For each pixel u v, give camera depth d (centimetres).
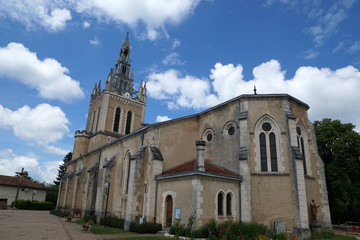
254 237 1422
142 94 5616
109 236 1569
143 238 1466
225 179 1836
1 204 4981
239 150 2031
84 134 4941
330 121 3266
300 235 1705
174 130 2336
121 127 5000
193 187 1656
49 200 5806
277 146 2006
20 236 1420
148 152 2136
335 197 3219
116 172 2702
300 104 2264
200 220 1587
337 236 1892
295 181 1831
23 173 4656
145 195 2017
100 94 5281
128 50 6109
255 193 1897
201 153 1733
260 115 2100
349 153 2809
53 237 1448
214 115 2417
